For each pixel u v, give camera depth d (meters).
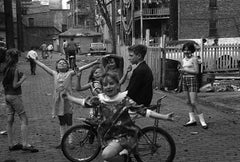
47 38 83.94
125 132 5.14
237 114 9.97
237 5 38.91
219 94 13.15
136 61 6.23
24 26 81.50
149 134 5.65
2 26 54.53
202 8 39.44
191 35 39.66
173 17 19.88
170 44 18.75
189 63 8.59
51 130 8.47
